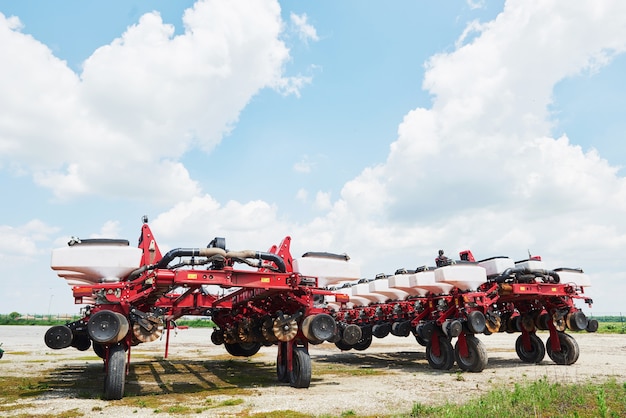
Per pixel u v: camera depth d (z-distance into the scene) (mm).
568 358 11484
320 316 8383
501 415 5434
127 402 7020
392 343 22734
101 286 7500
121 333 7242
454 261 10812
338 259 9266
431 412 5891
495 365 11766
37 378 10016
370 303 15945
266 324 9547
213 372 11164
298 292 8836
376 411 6148
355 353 16844
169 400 7180
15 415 6094
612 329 31266
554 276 11586
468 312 10453
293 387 8500
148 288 7883
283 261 8836
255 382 9352
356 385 8680
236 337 13352
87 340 10523
